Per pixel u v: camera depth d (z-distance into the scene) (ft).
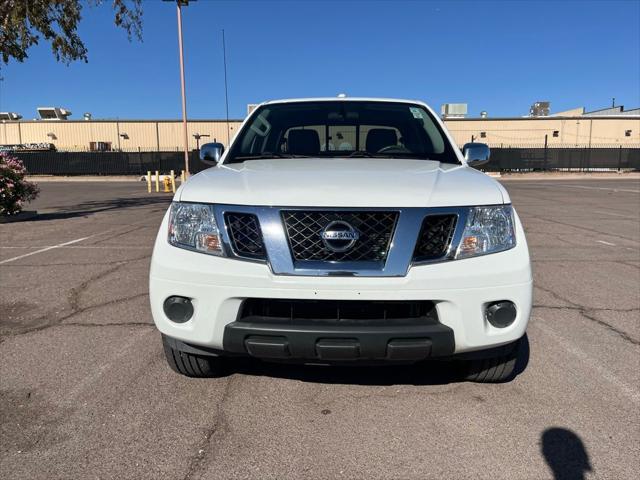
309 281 8.24
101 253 24.20
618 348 12.44
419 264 8.34
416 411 9.43
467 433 8.71
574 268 21.33
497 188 9.45
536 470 7.72
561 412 9.37
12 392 10.16
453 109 158.81
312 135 13.04
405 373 10.99
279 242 8.38
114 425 8.95
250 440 8.54
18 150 147.95
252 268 8.41
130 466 7.84
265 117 13.94
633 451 8.16
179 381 10.64
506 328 8.74
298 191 8.66
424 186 8.98
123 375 10.91
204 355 9.32
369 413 9.37
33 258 23.02
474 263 8.51
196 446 8.36
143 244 26.66
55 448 8.28
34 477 7.56
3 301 16.24
